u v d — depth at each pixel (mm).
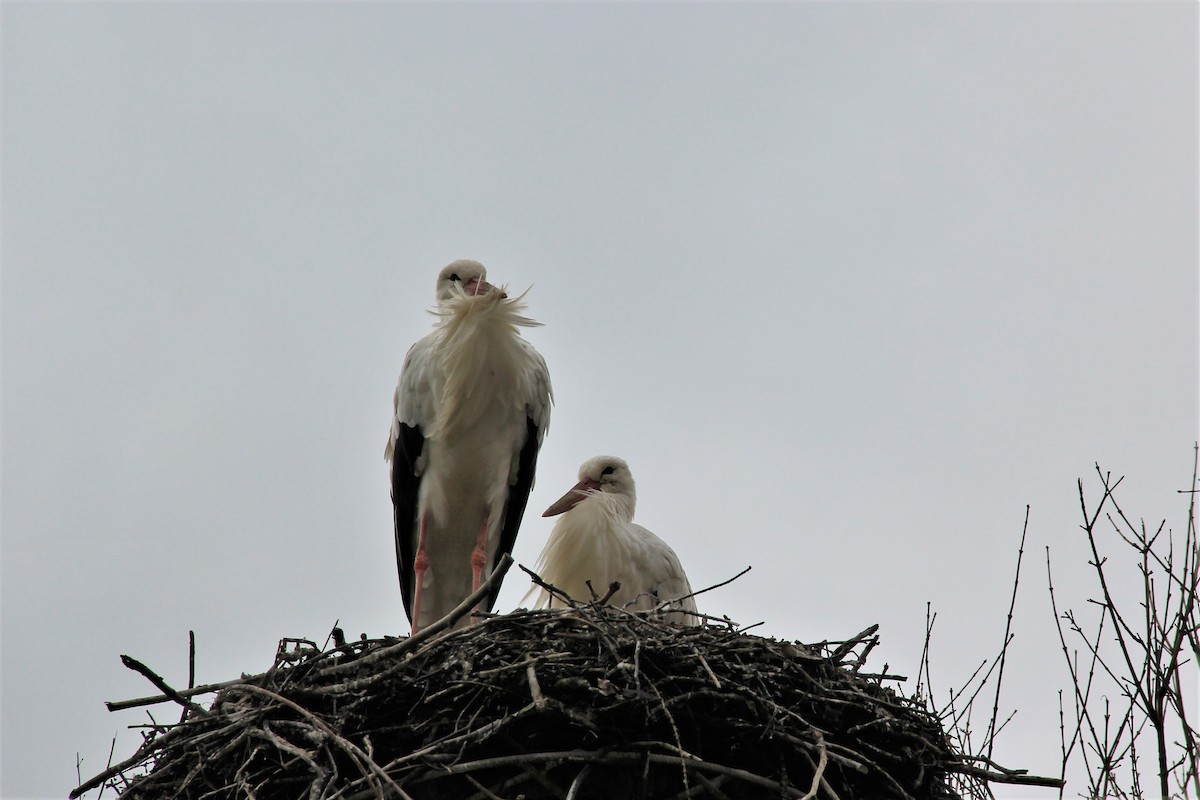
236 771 10586
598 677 10484
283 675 11039
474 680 10414
